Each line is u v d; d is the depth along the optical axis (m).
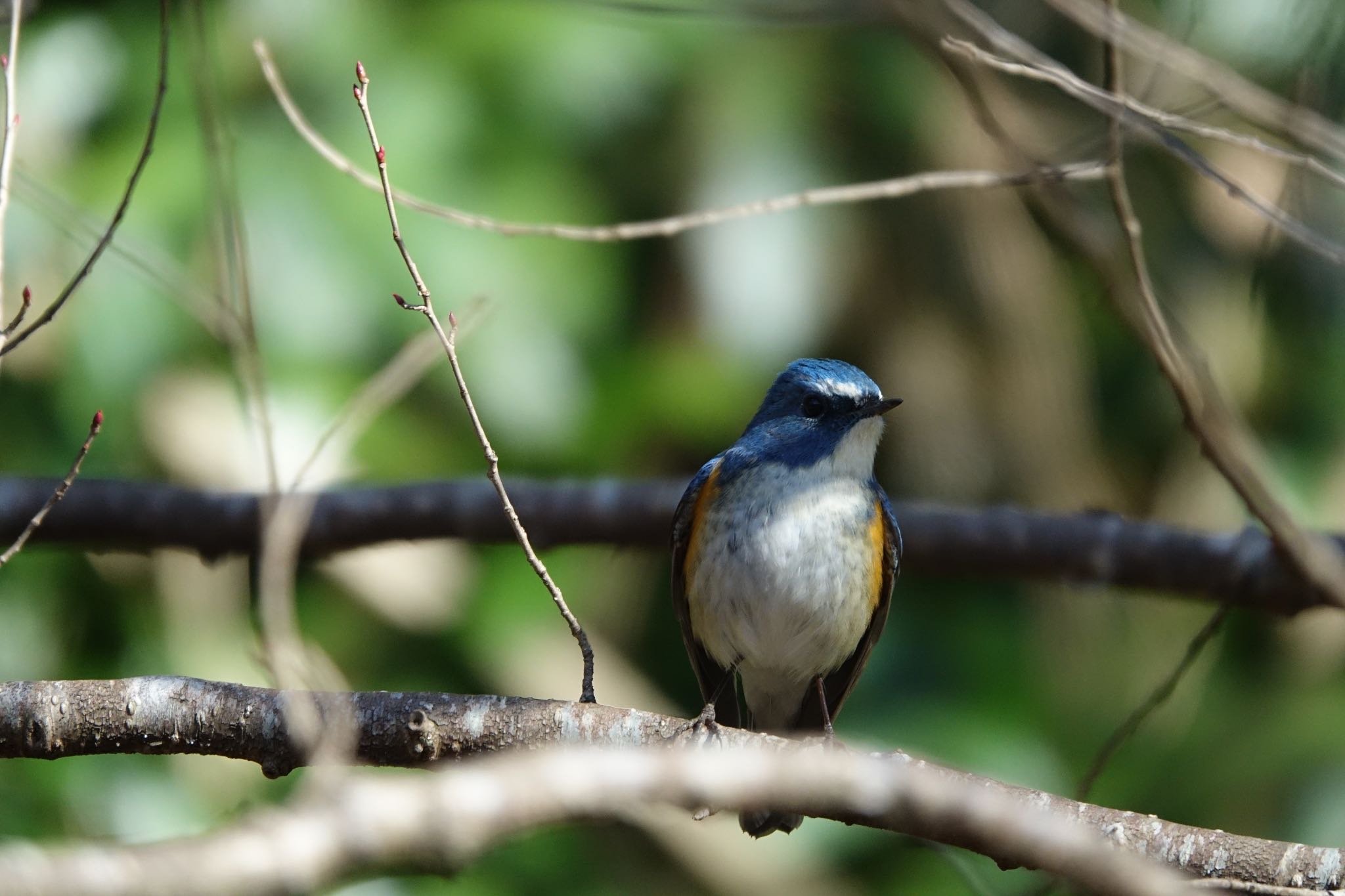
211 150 8.35
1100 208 12.51
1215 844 6.83
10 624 10.99
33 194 9.15
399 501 10.97
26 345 10.66
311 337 10.77
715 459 9.87
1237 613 12.23
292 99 11.15
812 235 12.06
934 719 12.37
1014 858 5.76
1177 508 13.35
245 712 6.98
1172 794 11.62
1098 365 13.93
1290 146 9.26
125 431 10.97
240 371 8.91
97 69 11.13
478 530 11.03
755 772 5.67
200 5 8.26
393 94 11.23
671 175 11.96
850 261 12.36
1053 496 12.84
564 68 11.48
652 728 7.16
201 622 11.34
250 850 3.76
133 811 10.30
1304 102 9.23
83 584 11.18
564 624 12.20
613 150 11.84
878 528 9.48
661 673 13.14
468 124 11.34
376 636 11.73
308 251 10.81
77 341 10.55
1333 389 12.36
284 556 6.60
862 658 9.82
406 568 11.72
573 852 11.68
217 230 8.77
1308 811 10.64
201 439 11.02
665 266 12.13
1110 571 10.95
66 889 3.46
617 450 12.12
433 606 11.76
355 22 11.33
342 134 11.11
